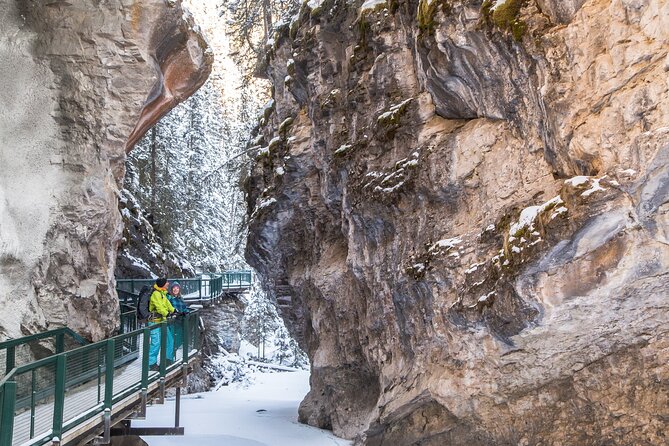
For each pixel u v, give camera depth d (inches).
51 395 275.3
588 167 278.2
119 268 915.4
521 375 340.5
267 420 639.1
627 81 263.9
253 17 873.5
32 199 388.8
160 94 508.4
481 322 336.5
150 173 1178.0
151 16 429.4
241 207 1402.6
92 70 416.8
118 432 453.1
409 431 435.2
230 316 1289.4
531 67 311.6
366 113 489.4
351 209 483.5
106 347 327.9
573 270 280.1
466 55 352.5
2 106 390.0
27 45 405.1
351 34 530.3
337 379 566.6
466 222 366.9
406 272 401.4
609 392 315.3
